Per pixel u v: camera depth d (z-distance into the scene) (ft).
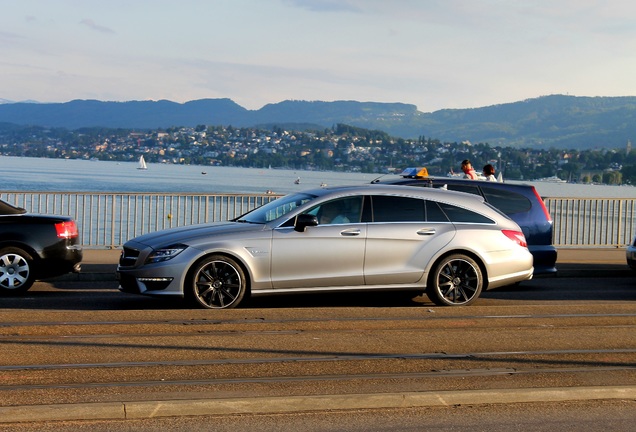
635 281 57.11
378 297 45.85
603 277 59.72
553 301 45.52
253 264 39.47
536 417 24.08
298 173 474.49
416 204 41.96
